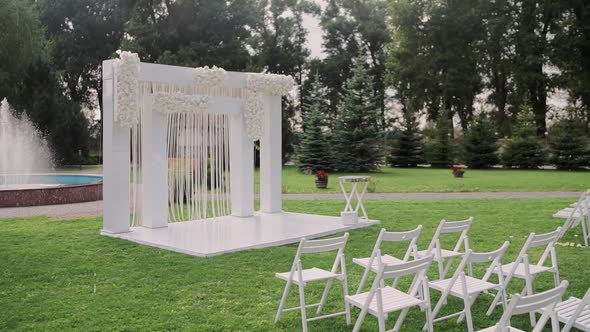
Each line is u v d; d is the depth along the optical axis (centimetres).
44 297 618
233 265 773
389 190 2031
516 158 3447
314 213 1391
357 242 957
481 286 521
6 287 661
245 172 1246
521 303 356
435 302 603
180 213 1380
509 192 1922
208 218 1222
